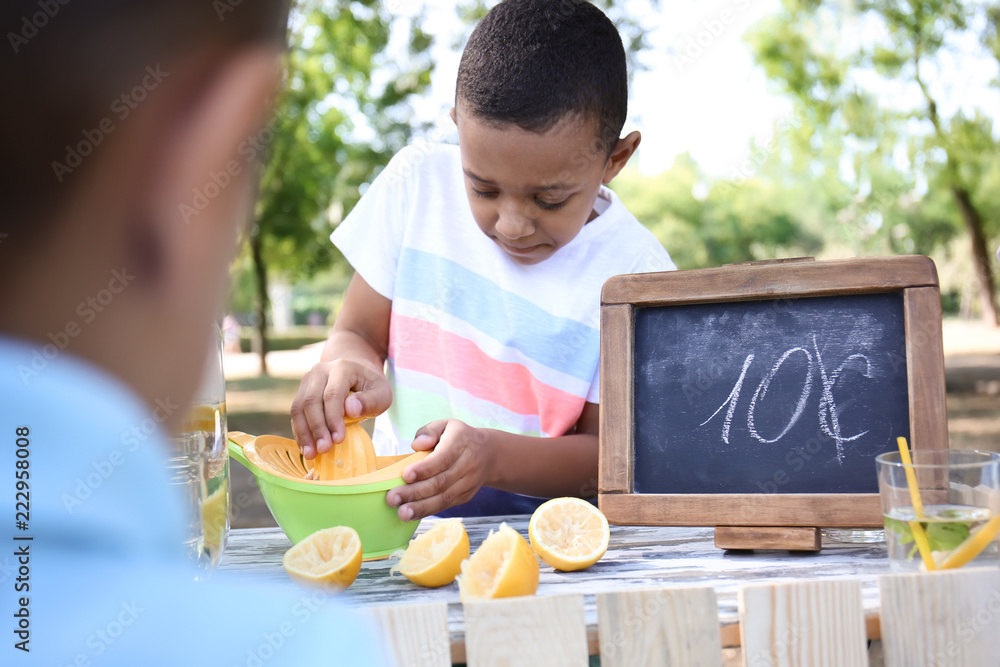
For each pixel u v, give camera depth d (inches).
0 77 10.4
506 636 28.5
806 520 41.1
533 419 66.9
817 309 44.9
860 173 447.5
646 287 47.1
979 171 433.4
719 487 44.0
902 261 43.1
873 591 34.0
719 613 30.9
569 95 49.4
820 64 430.3
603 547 40.6
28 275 10.9
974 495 34.7
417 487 44.0
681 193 585.9
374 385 51.6
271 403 362.6
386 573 41.8
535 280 65.2
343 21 329.7
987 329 483.5
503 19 50.9
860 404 43.0
